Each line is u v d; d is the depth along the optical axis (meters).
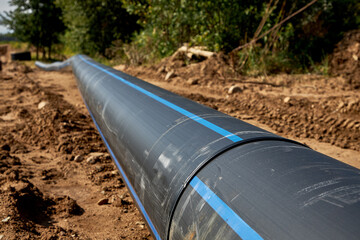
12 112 6.64
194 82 8.80
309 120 5.65
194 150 1.78
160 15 13.08
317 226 1.08
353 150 4.40
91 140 4.94
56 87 9.87
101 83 4.30
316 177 1.32
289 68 9.99
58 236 2.52
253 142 1.71
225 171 1.51
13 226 2.47
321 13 11.29
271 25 10.88
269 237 1.15
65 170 3.90
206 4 10.92
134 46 14.82
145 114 2.53
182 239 1.53
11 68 14.50
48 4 28.16
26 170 3.79
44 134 5.14
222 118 2.15
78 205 3.12
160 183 1.85
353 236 1.00
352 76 8.36
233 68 9.58
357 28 11.28
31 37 28.45
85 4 20.50
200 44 11.99
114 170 3.94
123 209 3.07
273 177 1.37
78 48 22.42
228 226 1.30
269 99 6.85
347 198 1.16
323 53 10.16
